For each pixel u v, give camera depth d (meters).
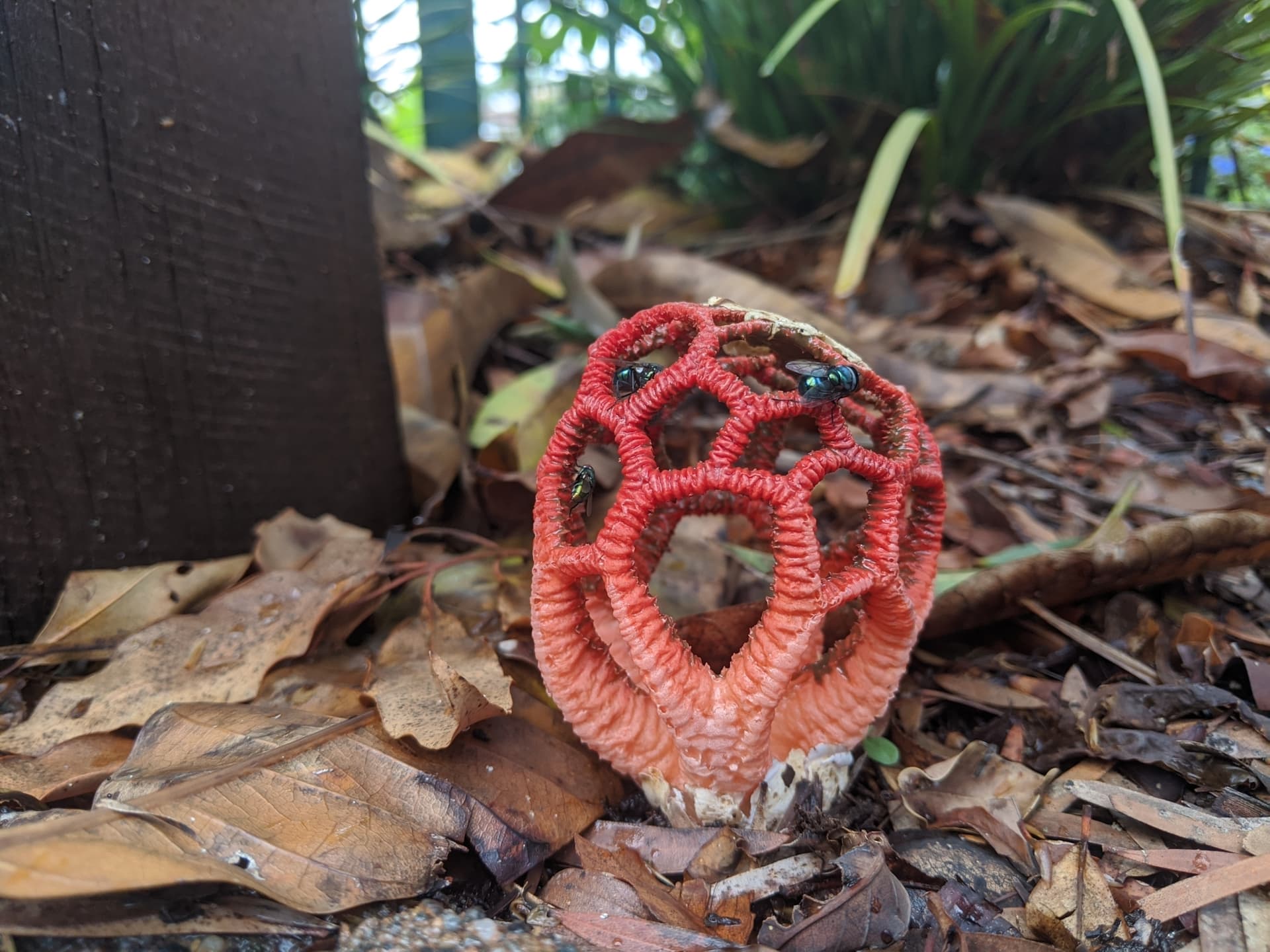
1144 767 0.14
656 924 0.11
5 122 0.14
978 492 0.20
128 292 0.16
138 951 0.10
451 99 0.43
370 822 0.12
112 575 0.16
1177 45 0.26
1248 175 0.32
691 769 0.12
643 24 0.36
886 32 0.31
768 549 0.20
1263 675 0.15
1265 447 0.21
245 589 0.16
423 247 0.33
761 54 0.31
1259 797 0.13
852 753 0.14
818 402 0.11
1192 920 0.11
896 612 0.12
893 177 0.24
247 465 0.19
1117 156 0.29
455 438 0.24
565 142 0.31
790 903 0.12
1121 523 0.18
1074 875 0.12
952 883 0.12
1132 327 0.24
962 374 0.24
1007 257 0.28
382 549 0.18
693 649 0.15
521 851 0.12
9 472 0.15
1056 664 0.17
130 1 0.15
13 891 0.09
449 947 0.11
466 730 0.13
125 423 0.16
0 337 0.14
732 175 0.37
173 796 0.11
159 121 0.16
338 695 0.14
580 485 0.13
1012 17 0.26
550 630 0.12
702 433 0.24
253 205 0.18
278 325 0.19
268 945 0.11
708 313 0.12
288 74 0.18
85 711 0.14
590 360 0.13
